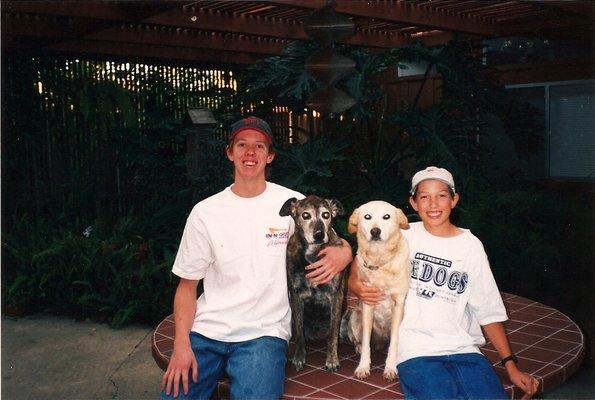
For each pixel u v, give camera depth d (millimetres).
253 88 7453
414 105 7188
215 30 6617
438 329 2633
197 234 2746
